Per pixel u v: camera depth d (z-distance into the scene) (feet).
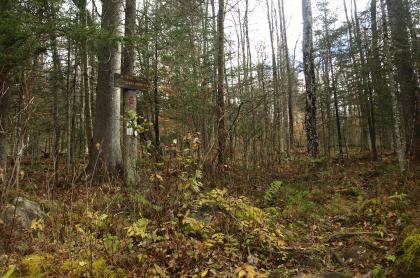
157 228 16.01
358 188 32.17
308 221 23.59
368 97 54.13
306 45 46.57
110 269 13.82
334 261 17.51
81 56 41.04
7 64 24.11
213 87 40.06
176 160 17.99
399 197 23.73
